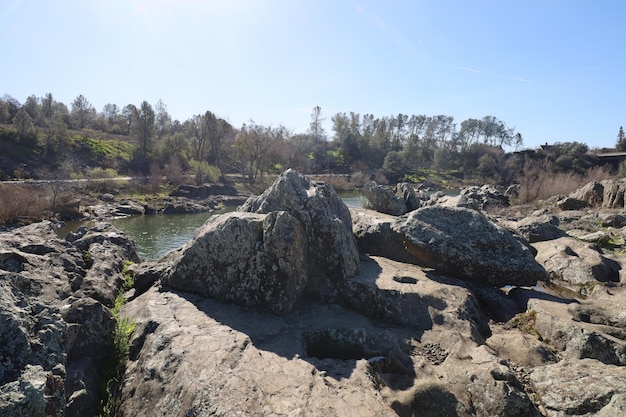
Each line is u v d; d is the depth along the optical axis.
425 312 8.06
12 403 3.98
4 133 64.44
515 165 93.88
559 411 5.55
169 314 7.78
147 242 31.11
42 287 7.72
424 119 133.00
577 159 86.75
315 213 9.30
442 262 10.35
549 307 8.63
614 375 5.81
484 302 9.54
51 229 12.16
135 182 60.12
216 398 5.16
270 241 8.03
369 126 136.38
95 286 8.96
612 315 8.41
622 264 12.61
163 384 5.82
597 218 24.42
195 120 97.12
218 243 8.67
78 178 58.94
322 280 9.02
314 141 125.06
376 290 8.42
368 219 13.14
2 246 8.72
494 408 5.42
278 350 6.44
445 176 104.56
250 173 78.00
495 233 10.25
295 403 5.05
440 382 5.97
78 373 5.92
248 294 8.25
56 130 70.19
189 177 68.56
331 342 7.23
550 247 13.84
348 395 5.29
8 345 4.64
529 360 6.90
